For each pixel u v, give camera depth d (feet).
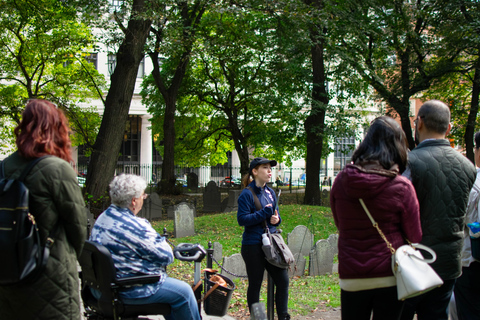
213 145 105.19
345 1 61.93
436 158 10.19
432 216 10.05
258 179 15.46
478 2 60.44
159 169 150.30
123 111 51.93
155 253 10.39
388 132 9.05
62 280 8.10
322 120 65.92
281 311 14.73
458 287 12.58
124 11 52.60
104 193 51.06
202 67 89.76
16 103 74.54
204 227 41.52
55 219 8.09
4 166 8.30
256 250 14.85
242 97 85.15
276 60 72.84
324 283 24.43
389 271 8.46
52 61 75.36
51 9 69.15
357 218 8.68
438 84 71.82
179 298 10.44
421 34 69.00
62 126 8.81
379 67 68.28
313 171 65.98
